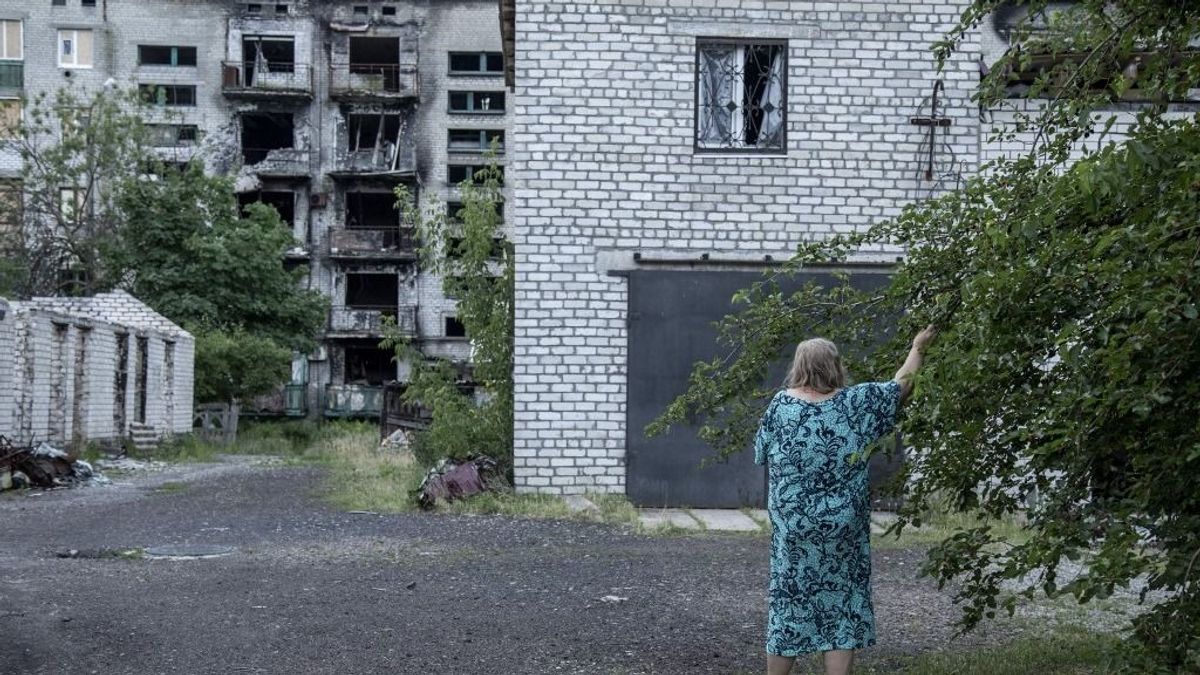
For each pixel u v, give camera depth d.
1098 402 4.10
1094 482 4.65
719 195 14.19
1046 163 4.98
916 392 4.23
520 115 14.09
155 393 28.16
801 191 14.21
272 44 49.03
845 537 4.70
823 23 14.23
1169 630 4.19
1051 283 4.28
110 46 47.75
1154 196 4.04
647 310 14.08
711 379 6.91
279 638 6.69
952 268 5.51
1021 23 5.34
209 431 32.41
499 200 16.53
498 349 15.41
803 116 14.21
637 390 14.05
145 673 5.89
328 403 47.00
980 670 5.87
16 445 17.73
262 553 9.98
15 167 45.81
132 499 14.85
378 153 48.69
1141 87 4.99
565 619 7.30
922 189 14.21
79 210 38.50
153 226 36.38
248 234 36.84
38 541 10.63
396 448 25.83
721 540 11.15
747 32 14.20
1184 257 3.85
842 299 6.72
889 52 14.26
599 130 14.12
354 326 48.09
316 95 48.69
